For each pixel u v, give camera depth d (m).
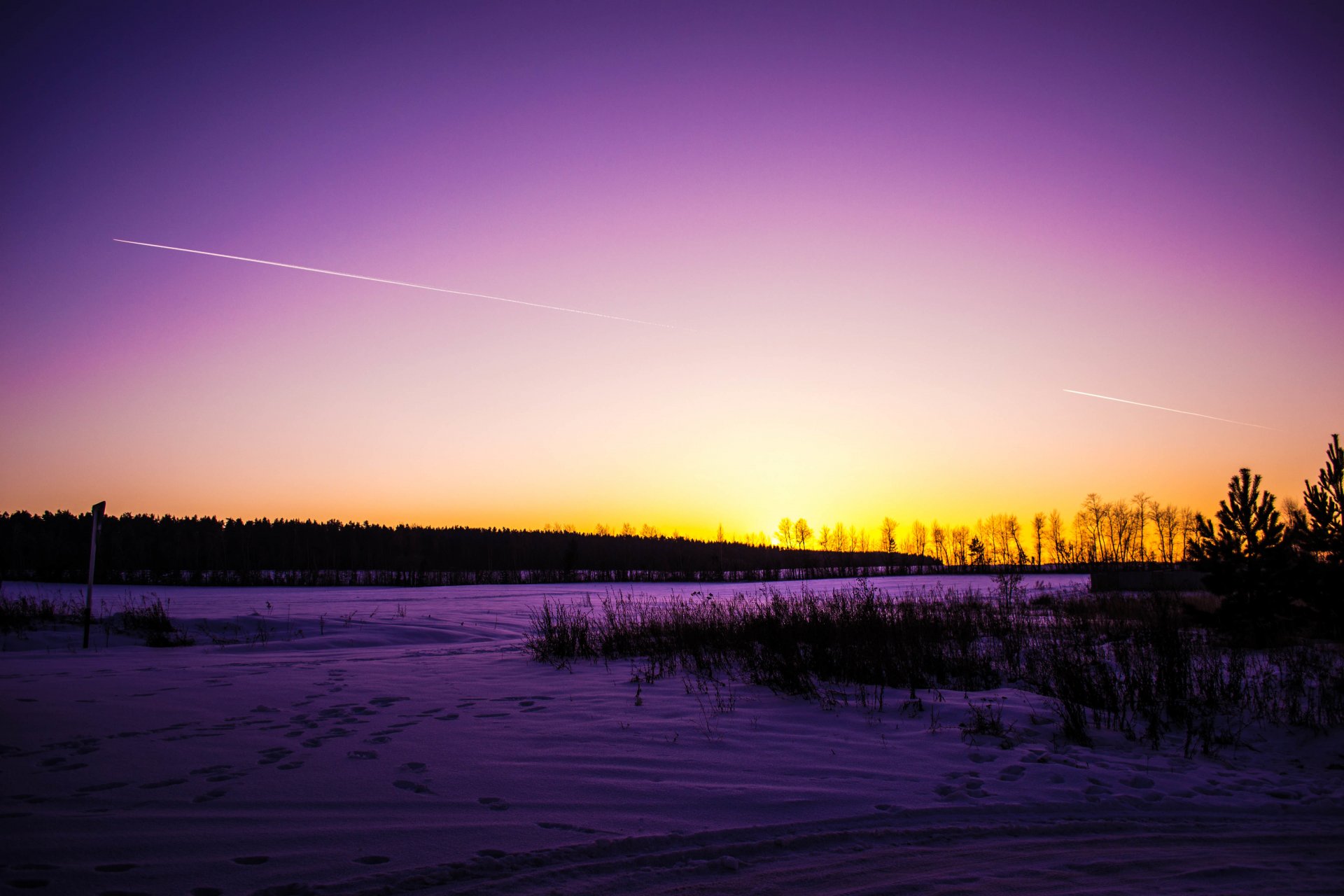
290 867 3.98
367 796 5.14
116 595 32.91
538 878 3.91
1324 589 12.15
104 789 5.21
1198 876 4.02
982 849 4.39
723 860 4.13
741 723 7.39
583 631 13.94
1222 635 12.77
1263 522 12.52
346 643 15.66
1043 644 12.02
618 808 4.95
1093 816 4.96
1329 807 5.17
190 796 5.09
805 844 4.42
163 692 8.89
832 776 5.69
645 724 7.33
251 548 80.94
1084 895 3.77
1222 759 6.31
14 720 7.18
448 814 4.82
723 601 17.45
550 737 6.81
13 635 15.16
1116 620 15.74
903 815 4.89
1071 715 7.25
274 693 8.97
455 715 7.74
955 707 7.96
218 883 3.77
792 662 9.95
